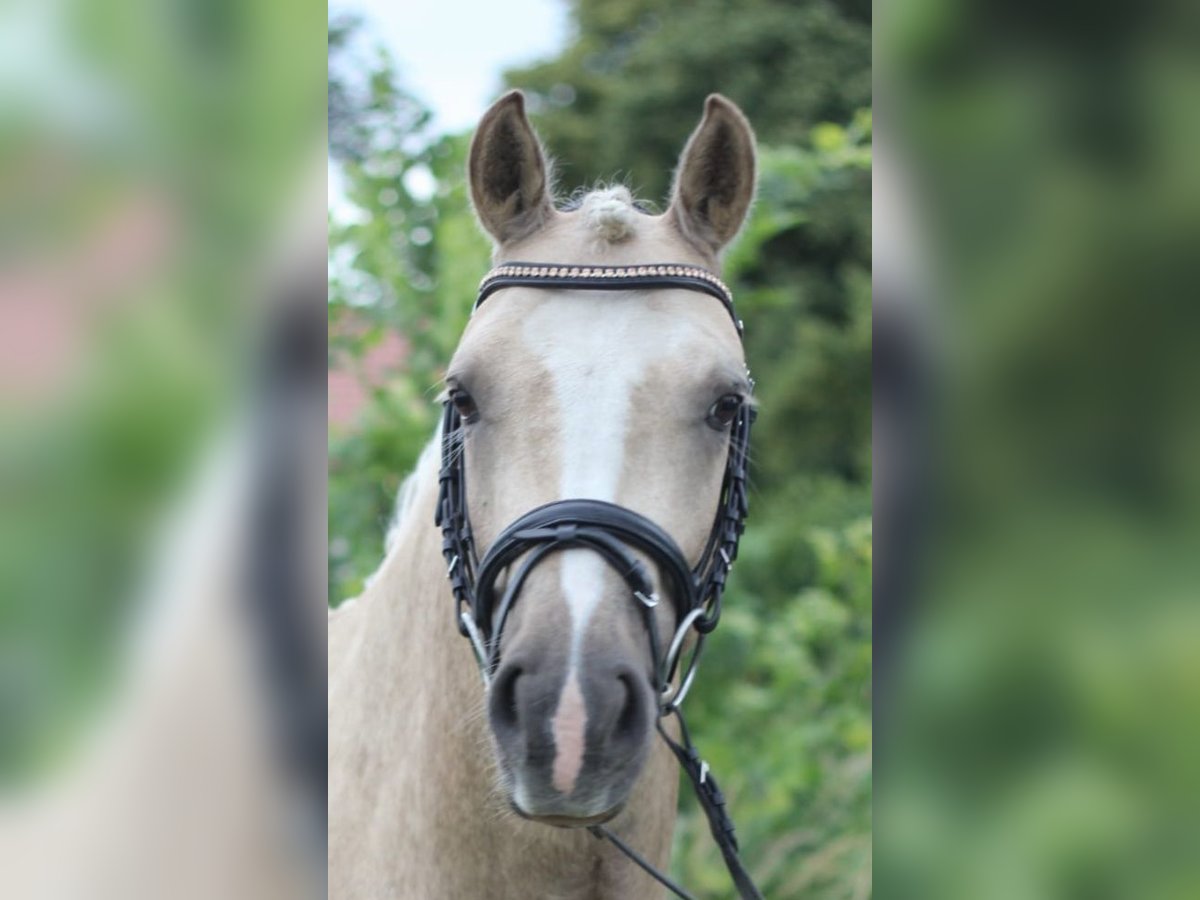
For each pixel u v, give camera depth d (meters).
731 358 1.77
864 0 10.58
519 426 1.70
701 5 10.54
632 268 1.81
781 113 10.11
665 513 1.67
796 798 4.11
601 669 1.55
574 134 10.84
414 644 1.93
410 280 4.51
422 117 4.63
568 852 1.79
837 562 4.59
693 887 3.88
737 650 4.13
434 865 1.85
